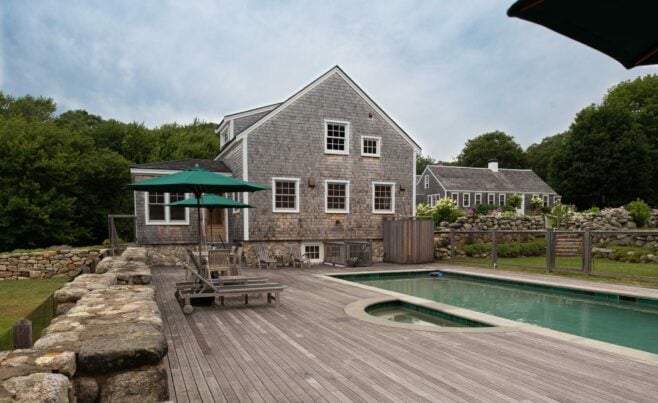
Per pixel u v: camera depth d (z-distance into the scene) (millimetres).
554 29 1782
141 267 7465
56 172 22297
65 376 2139
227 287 7355
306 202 15477
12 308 9102
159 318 3432
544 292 10234
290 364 4242
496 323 5969
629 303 8625
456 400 3330
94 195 24781
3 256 13594
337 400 3338
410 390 3539
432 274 13414
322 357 4477
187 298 6805
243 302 7789
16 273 13703
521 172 44312
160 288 9633
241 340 5176
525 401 3311
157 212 15039
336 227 15914
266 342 5082
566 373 3951
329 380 3783
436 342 5055
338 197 16094
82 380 2572
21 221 21094
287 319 6367
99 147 30953
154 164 15875
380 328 5777
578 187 38188
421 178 44688
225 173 16141
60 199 22422
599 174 36531
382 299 8016
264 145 14891
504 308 8625
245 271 13023
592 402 3297
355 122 16297
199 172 7582
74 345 2686
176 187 8094
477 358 4418
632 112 40438
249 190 8727
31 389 1906
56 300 4867
